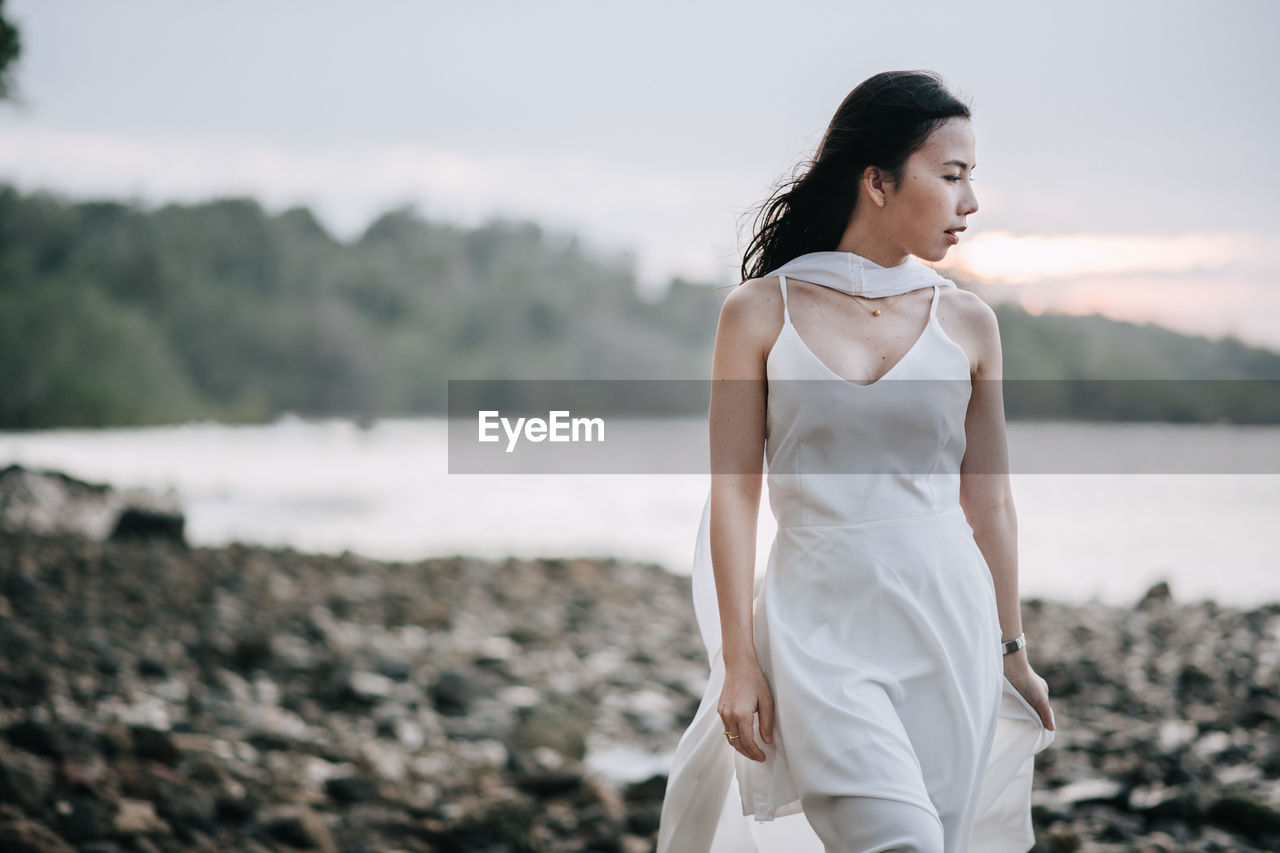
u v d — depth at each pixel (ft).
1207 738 17.57
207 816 13.47
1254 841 13.16
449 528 60.13
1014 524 8.23
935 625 7.52
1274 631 27.50
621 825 14.16
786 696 7.39
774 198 8.48
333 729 19.26
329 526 59.88
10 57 29.12
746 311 7.91
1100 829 13.58
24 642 22.13
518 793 14.60
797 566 7.70
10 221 251.19
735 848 8.57
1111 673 23.71
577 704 21.39
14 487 49.73
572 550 52.44
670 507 71.77
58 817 12.67
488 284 313.73
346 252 309.22
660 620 33.78
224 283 283.79
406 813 14.52
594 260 321.11
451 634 29.71
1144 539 51.72
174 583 33.63
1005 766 8.41
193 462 104.53
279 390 278.05
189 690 20.81
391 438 159.53
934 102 7.76
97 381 220.23
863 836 6.85
